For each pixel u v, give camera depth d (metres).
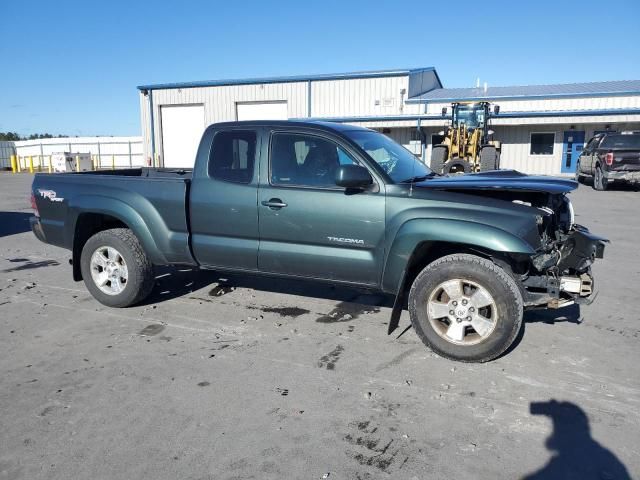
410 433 3.23
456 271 4.15
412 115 27.94
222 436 3.19
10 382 3.90
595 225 11.02
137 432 3.24
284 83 30.50
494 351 4.11
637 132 18.38
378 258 4.47
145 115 33.50
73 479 2.80
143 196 5.32
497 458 2.98
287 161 4.82
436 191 4.34
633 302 5.77
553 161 27.38
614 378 3.95
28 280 6.81
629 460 2.96
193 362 4.25
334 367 4.15
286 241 4.80
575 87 29.56
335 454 3.01
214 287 6.33
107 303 5.61
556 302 4.14
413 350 4.48
